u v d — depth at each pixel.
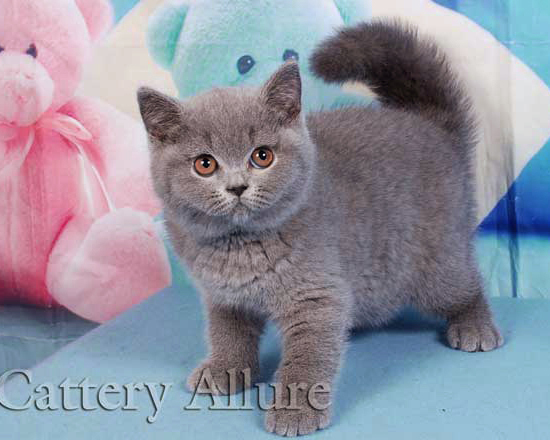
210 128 1.42
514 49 2.07
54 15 2.12
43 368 1.75
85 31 2.14
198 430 1.44
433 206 1.79
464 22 2.09
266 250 1.50
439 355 1.76
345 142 1.76
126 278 2.31
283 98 1.46
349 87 2.19
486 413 1.45
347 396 1.55
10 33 2.12
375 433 1.39
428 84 1.97
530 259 2.16
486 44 2.09
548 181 2.11
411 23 2.12
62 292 2.29
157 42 2.16
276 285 1.52
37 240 2.25
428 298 1.87
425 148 1.82
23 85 2.14
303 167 1.48
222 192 1.41
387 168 1.74
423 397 1.53
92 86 2.18
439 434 1.38
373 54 1.95
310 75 2.16
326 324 1.52
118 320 2.05
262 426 1.45
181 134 1.45
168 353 1.83
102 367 1.75
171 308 2.13
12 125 2.17
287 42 2.17
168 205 1.50
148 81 2.18
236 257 1.51
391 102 2.03
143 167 2.23
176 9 2.14
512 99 2.10
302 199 1.49
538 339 1.82
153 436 1.42
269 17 2.15
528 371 1.63
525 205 2.14
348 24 2.11
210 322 1.69
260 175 1.42
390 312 1.87
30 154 2.19
